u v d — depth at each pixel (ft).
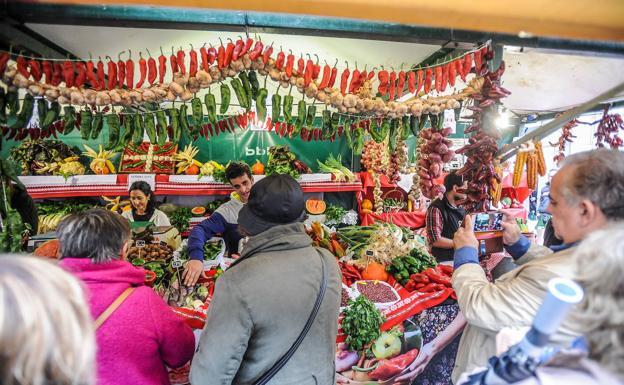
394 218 14.23
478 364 4.84
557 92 11.55
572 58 8.98
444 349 7.63
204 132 13.94
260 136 16.78
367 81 7.36
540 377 2.17
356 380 7.02
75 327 1.85
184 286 7.35
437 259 10.50
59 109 6.64
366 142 13.98
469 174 7.77
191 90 6.68
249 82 7.10
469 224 5.80
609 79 10.12
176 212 13.48
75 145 14.99
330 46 9.61
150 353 4.26
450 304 7.51
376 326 6.79
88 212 4.40
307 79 6.85
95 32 8.21
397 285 7.99
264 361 4.30
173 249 9.05
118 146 7.42
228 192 13.73
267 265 4.27
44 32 7.70
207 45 9.78
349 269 8.42
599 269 2.05
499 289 4.47
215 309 4.17
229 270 4.31
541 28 4.72
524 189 16.62
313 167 17.34
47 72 6.24
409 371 7.36
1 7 5.41
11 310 1.67
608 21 4.71
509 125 16.11
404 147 12.86
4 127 6.91
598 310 1.99
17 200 6.73
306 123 7.79
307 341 4.41
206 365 4.13
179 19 5.70
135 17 5.63
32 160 12.53
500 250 6.81
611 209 3.62
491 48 6.83
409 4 4.35
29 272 1.84
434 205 10.74
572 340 2.22
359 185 14.40
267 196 4.45
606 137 12.23
